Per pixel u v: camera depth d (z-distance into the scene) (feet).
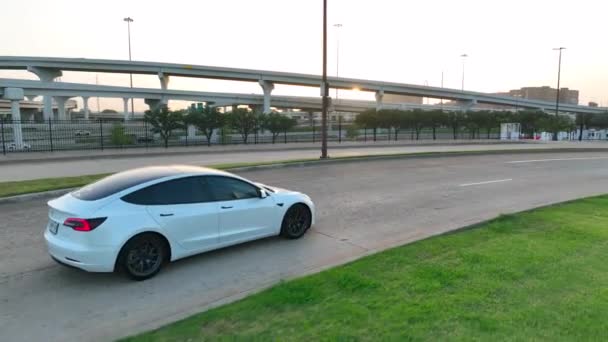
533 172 54.03
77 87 207.51
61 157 72.84
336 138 153.17
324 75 63.57
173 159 72.13
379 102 256.52
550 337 11.46
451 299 13.89
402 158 69.62
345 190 39.42
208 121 113.50
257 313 13.35
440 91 271.49
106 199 17.24
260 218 21.94
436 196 36.63
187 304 15.49
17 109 124.36
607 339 11.34
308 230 25.39
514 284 15.15
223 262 19.89
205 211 19.63
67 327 13.78
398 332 11.78
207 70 228.43
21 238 23.76
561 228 23.35
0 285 17.21
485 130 186.09
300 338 11.66
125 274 17.88
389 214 29.76
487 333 11.69
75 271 18.76
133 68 227.61
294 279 16.21
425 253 19.02
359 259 18.40
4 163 65.87
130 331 13.43
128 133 120.78
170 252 18.61
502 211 30.30
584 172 54.90
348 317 12.77
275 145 111.65
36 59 219.82
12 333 13.38
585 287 14.82
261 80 232.53
